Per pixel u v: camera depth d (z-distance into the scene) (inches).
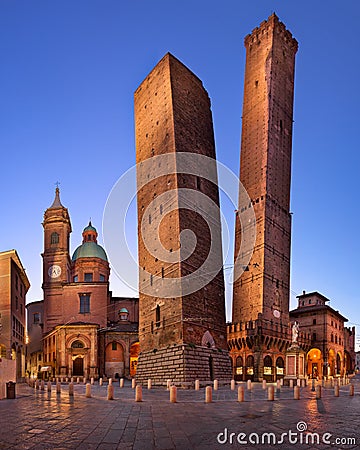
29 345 4175.7
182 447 611.2
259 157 3499.0
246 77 3809.1
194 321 2135.8
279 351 3218.5
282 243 3464.6
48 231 3912.4
